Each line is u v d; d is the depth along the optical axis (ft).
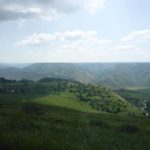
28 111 210.38
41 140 71.10
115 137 99.09
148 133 121.80
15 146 62.39
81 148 70.33
